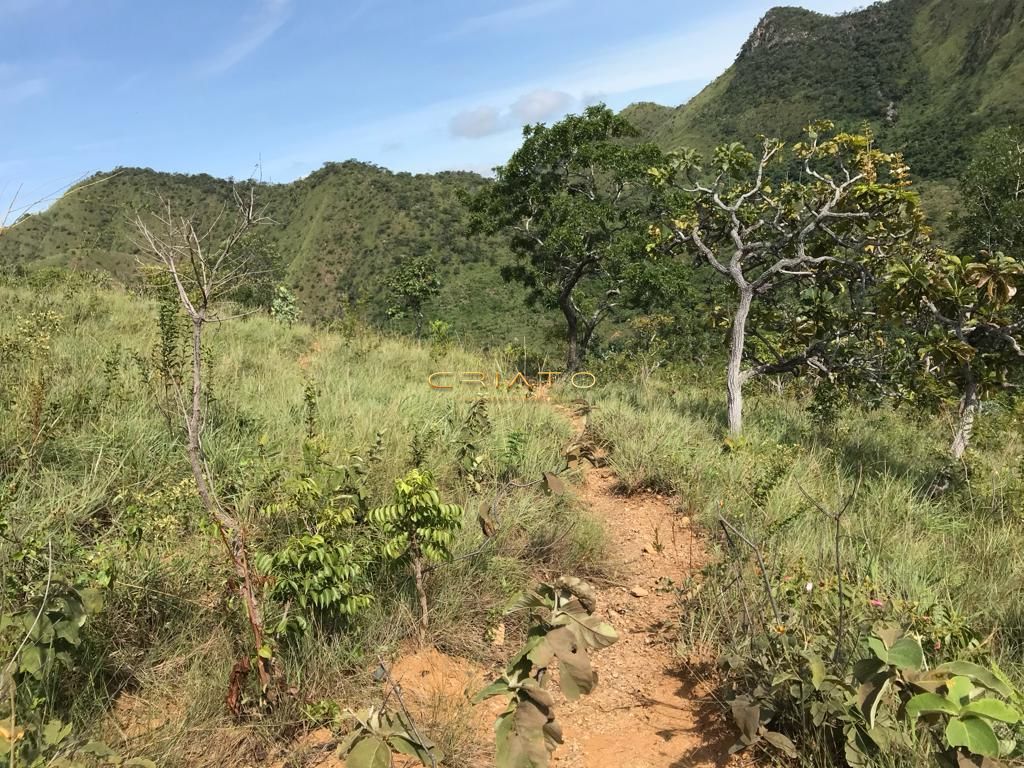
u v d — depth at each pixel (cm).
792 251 845
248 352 968
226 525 279
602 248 1677
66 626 237
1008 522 525
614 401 938
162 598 314
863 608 310
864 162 730
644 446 668
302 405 646
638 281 1623
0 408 483
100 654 275
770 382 1340
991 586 388
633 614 404
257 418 578
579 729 295
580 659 202
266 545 377
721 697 307
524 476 562
